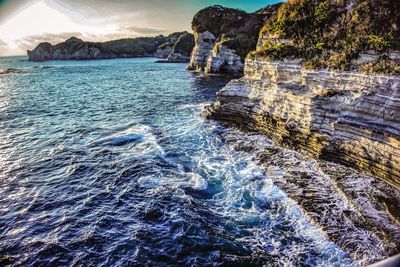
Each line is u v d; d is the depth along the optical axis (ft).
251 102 83.51
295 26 79.97
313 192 49.03
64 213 44.98
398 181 48.60
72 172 58.18
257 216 43.78
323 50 68.23
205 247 37.81
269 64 79.20
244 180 54.24
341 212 43.32
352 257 35.22
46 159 64.28
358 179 52.21
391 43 55.57
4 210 45.52
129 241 38.96
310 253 36.35
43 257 36.22
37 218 43.73
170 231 40.75
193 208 45.75
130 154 66.95
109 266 34.96
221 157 65.10
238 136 78.59
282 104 71.82
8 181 54.44
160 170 58.70
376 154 51.85
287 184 51.80
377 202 45.44
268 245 38.04
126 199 48.57
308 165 59.31
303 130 65.16
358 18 65.92
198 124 90.43
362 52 58.59
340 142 58.03
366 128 53.47
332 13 72.69
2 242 38.60
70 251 37.27
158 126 89.56
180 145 72.69
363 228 39.78
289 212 44.34
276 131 73.97
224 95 90.79
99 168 59.88
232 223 42.39
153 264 35.22
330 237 38.50
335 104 59.62
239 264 35.12
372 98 53.93
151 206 46.39
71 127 88.69
